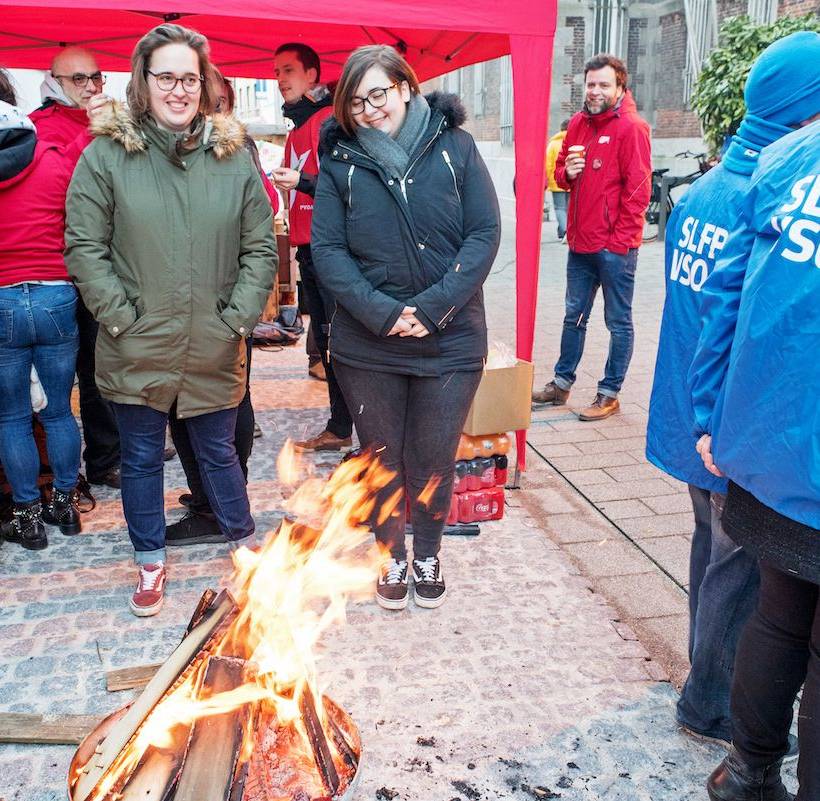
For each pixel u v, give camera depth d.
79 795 1.77
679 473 2.25
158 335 2.89
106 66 6.36
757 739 1.98
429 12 3.65
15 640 2.89
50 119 3.71
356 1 3.56
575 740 2.43
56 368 3.48
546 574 3.39
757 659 1.91
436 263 2.84
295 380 6.18
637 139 4.97
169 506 4.02
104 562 3.47
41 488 3.92
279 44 5.84
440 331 2.89
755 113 2.01
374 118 2.75
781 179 1.73
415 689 2.64
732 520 1.85
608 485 4.33
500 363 3.69
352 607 3.11
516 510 4.01
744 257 1.83
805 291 1.59
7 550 3.56
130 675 2.66
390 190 2.78
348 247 2.91
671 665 2.80
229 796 1.72
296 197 4.46
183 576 3.35
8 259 3.28
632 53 18.69
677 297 2.23
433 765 2.32
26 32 5.28
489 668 2.76
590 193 5.14
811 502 1.61
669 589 3.30
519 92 3.88
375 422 3.01
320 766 1.84
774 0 13.89
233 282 3.04
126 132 2.77
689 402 2.19
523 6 3.76
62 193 3.35
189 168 2.85
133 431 3.02
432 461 3.01
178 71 2.73
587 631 2.98
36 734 2.38
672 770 2.32
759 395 1.67
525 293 4.07
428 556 3.16
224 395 3.08
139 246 2.83
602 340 7.53
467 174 2.86
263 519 3.85
